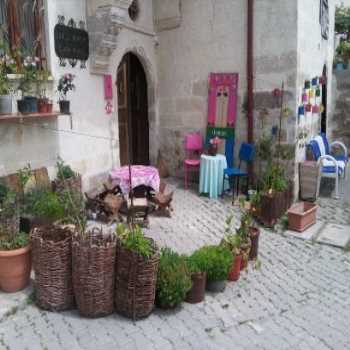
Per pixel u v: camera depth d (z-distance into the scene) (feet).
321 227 18.70
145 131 26.32
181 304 11.59
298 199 22.94
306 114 23.40
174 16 23.93
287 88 21.03
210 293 12.41
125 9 19.16
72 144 18.69
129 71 24.79
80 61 18.66
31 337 9.70
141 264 10.10
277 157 21.74
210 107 23.70
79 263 10.11
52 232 11.14
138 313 10.52
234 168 22.86
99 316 10.59
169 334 10.12
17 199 14.14
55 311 10.74
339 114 36.14
